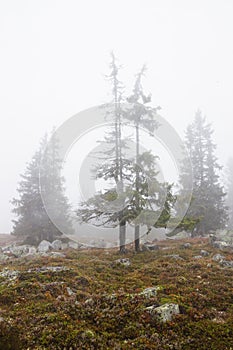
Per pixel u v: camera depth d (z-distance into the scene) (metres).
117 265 15.29
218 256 16.48
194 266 14.61
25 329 7.95
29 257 17.89
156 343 7.52
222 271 13.78
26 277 12.31
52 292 10.82
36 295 10.49
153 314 8.69
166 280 12.62
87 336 7.57
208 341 7.77
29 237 28.30
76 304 9.43
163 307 8.92
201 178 29.73
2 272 13.72
